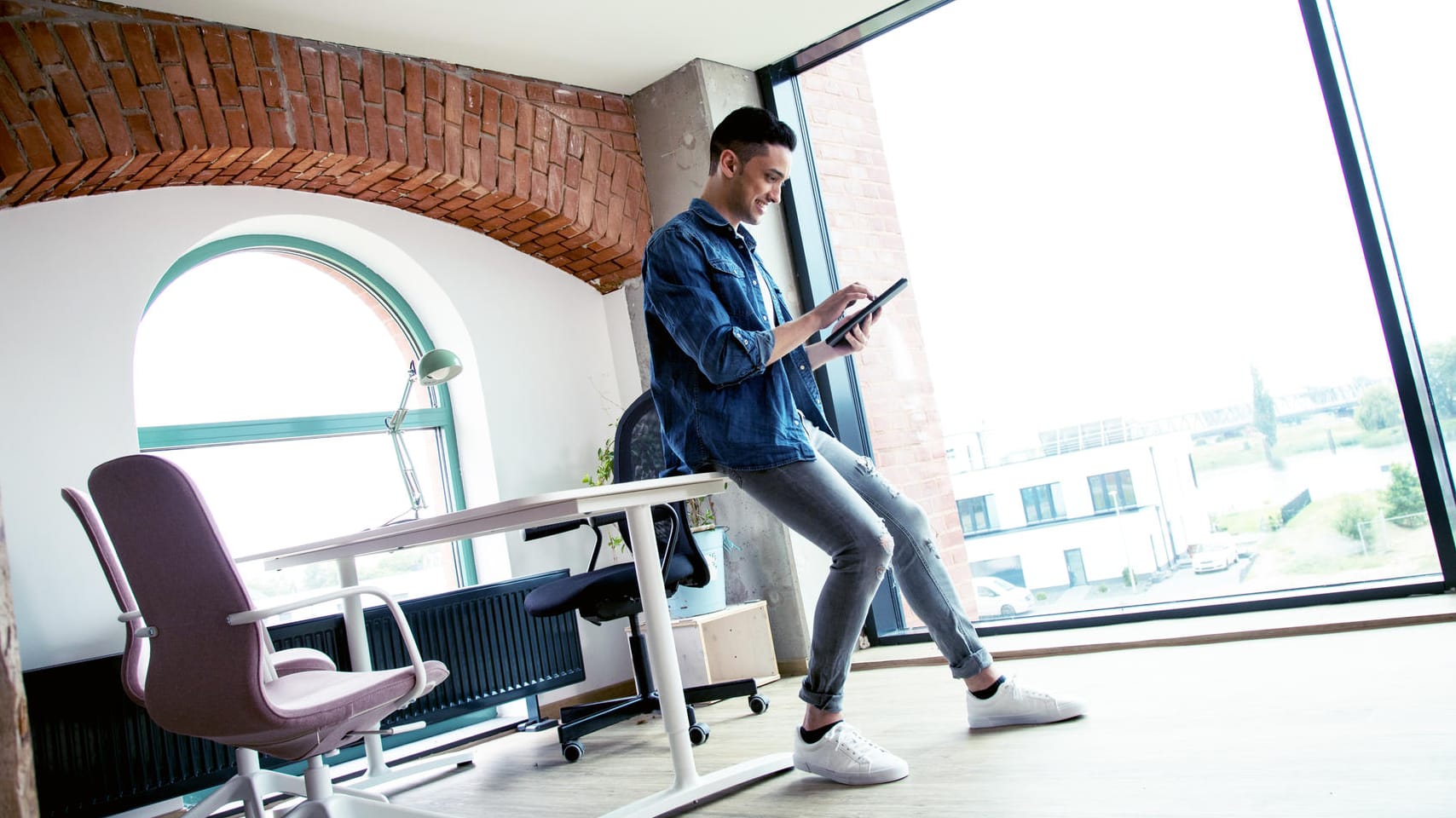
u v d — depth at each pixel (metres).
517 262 4.42
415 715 3.43
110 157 3.05
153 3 3.15
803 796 2.11
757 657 3.90
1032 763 2.04
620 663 4.30
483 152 3.92
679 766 2.20
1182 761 1.89
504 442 4.19
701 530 3.87
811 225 4.40
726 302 2.20
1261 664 2.67
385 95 3.68
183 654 1.99
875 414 4.25
